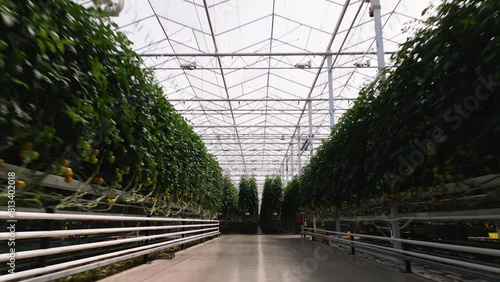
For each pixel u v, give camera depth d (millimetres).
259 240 12938
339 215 8617
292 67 11703
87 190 3604
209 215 12992
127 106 3500
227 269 4918
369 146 4480
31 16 1981
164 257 6277
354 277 4234
